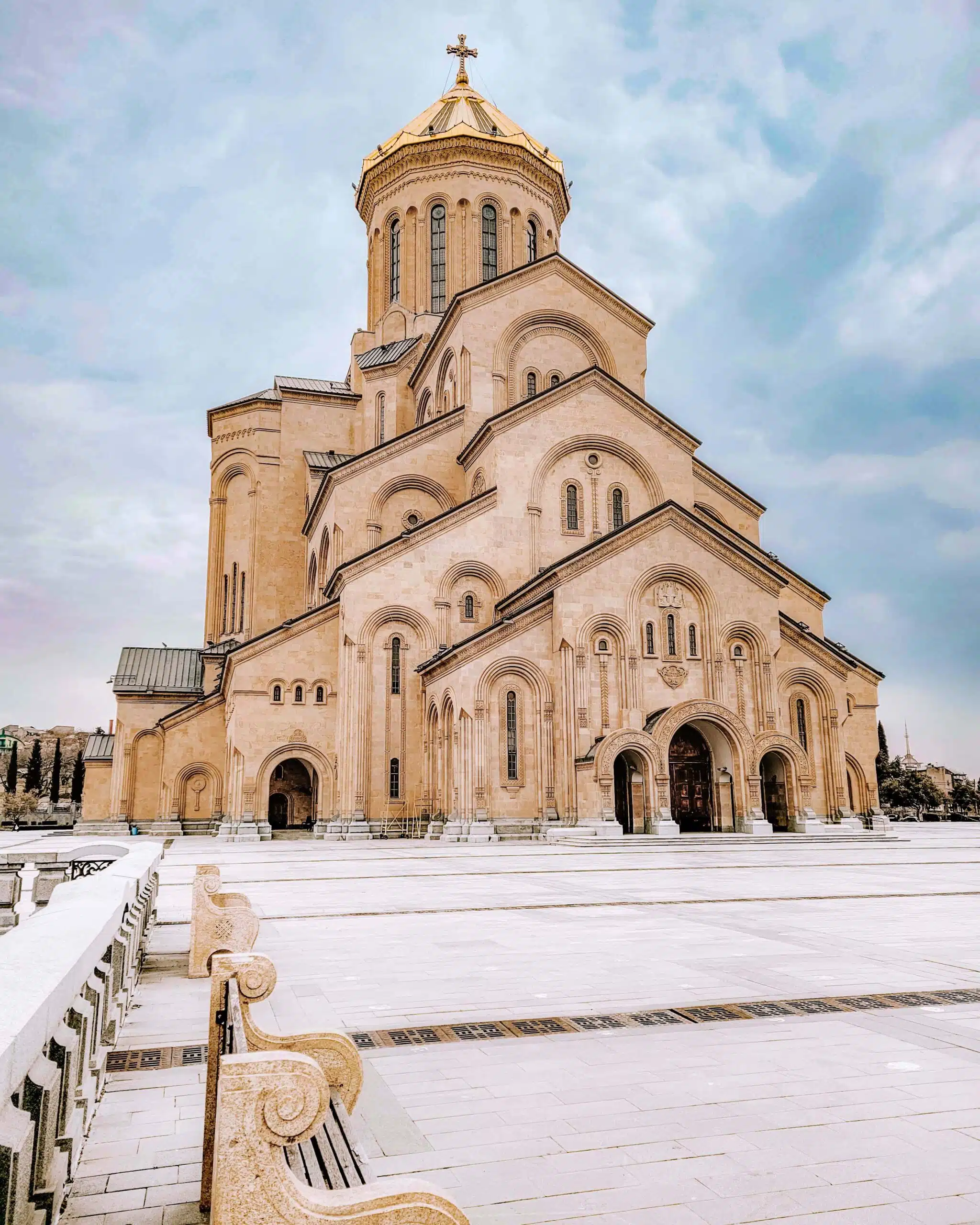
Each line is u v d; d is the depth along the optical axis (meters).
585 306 51.84
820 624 50.34
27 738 177.25
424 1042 8.59
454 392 51.62
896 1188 5.55
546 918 16.33
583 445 46.97
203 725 52.31
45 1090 4.49
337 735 44.09
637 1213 5.23
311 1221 3.20
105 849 16.00
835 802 43.69
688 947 13.40
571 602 41.06
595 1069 7.78
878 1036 8.74
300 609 60.00
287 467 61.12
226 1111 3.26
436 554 44.72
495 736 40.06
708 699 42.47
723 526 49.06
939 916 16.45
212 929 11.91
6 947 5.10
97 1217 5.27
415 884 22.12
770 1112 6.78
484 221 59.56
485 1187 5.56
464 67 65.69
